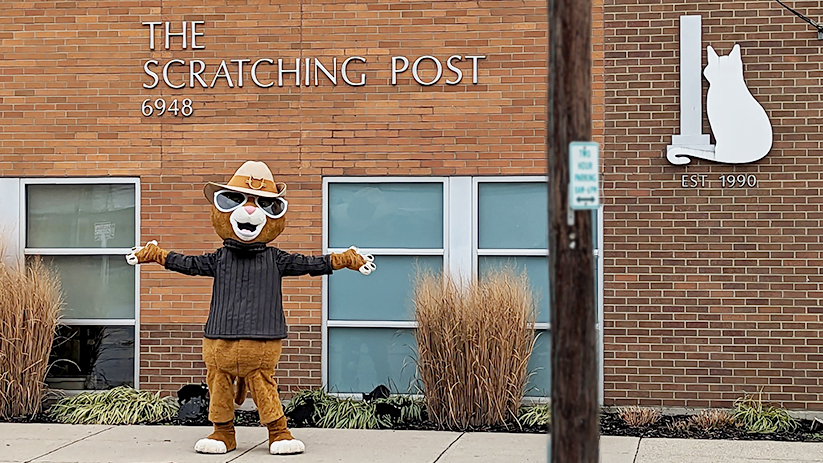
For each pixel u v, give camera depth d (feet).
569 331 20.21
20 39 38.99
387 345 37.76
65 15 38.83
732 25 35.91
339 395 37.73
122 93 38.60
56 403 37.17
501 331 33.53
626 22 36.40
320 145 37.83
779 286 35.55
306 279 37.78
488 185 37.42
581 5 20.27
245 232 29.53
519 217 37.22
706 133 35.99
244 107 38.14
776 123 35.68
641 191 36.19
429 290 34.22
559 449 20.25
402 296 37.76
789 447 30.60
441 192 37.60
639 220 36.17
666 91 36.11
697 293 35.88
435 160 37.40
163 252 29.94
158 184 38.40
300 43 37.99
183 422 34.88
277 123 38.01
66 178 38.81
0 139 39.06
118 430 33.58
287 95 37.99
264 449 30.45
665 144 36.09
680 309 35.94
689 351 35.88
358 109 37.73
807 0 35.68
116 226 38.86
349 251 30.50
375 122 37.65
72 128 38.78
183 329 38.17
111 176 38.60
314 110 37.88
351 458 29.04
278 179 37.99
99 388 38.73
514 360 33.71
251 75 38.09
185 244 38.24
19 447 30.68
